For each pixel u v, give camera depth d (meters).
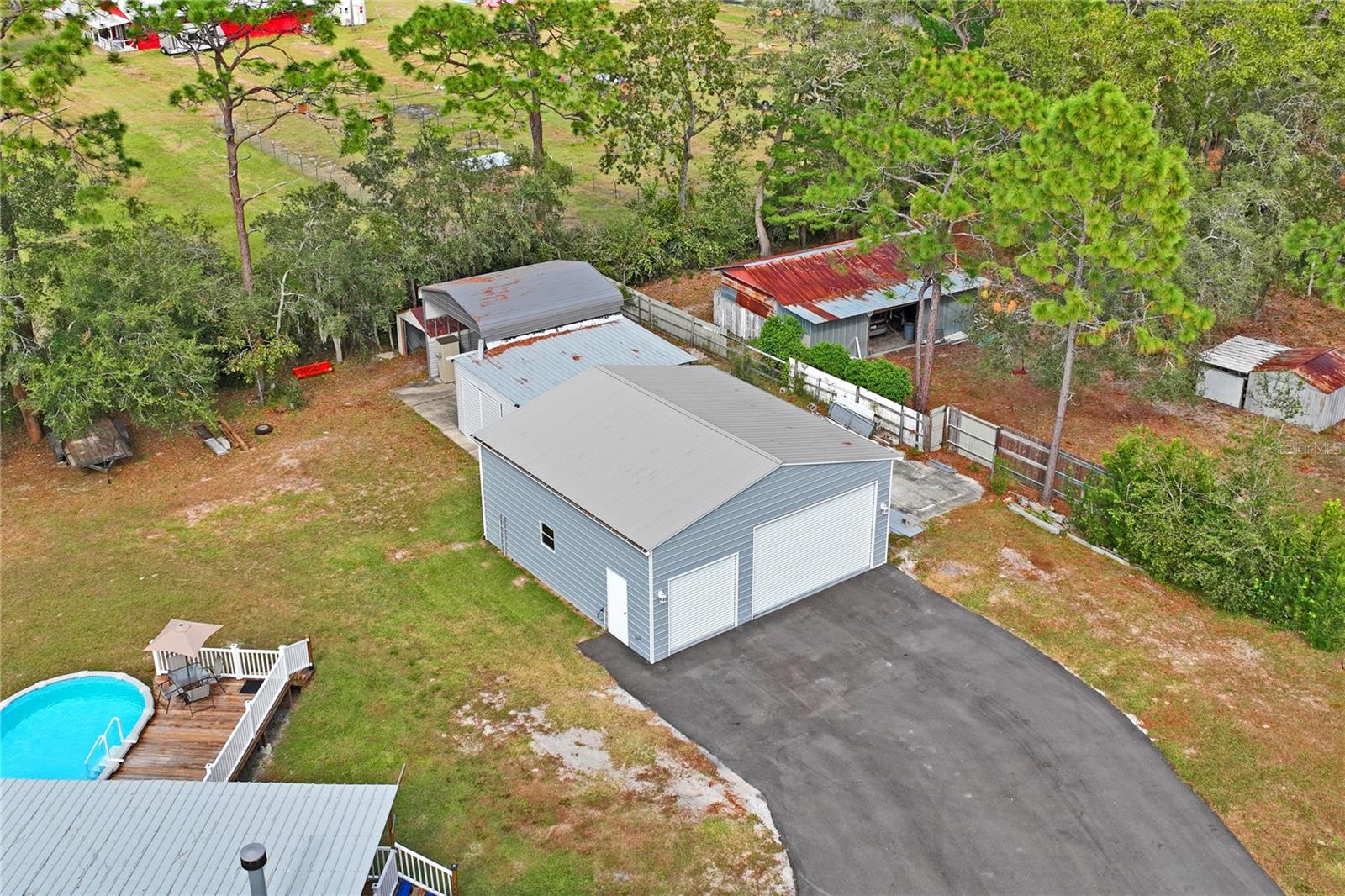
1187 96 33.84
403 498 26.69
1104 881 15.86
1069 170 22.53
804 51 40.38
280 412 31.17
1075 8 36.38
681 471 21.48
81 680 20.42
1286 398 29.59
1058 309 22.94
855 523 22.97
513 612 22.38
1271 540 21.88
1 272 27.09
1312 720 19.06
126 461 28.58
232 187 31.58
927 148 26.88
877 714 19.22
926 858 16.27
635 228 41.12
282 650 19.58
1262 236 29.92
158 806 14.73
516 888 15.84
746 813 17.11
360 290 34.09
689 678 20.27
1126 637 21.30
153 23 28.98
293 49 78.00
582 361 29.00
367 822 14.53
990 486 26.73
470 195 36.91
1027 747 18.42
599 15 41.75
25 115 28.17
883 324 36.44
